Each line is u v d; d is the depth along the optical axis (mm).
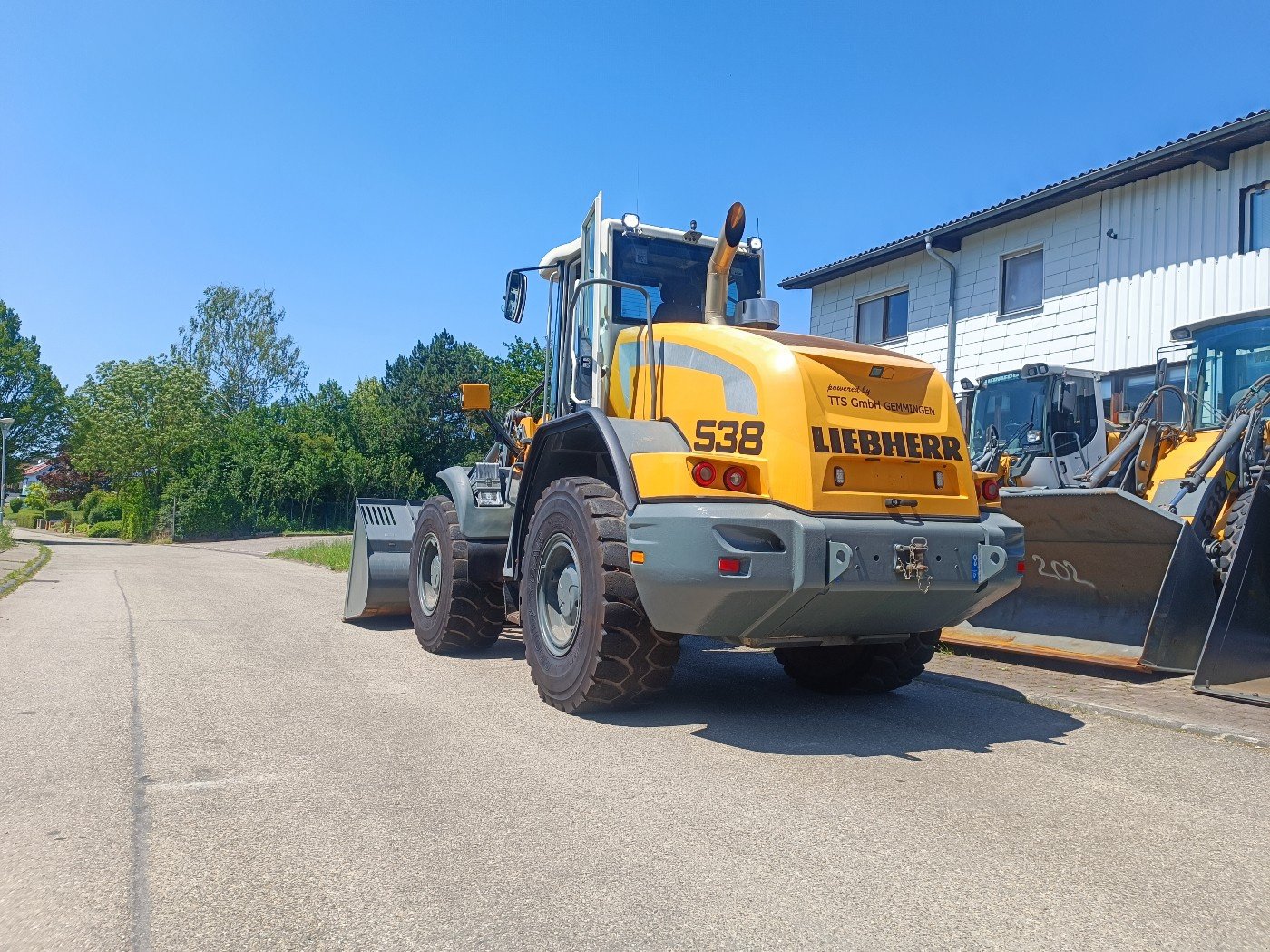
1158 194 14148
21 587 14414
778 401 4887
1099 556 7223
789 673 6691
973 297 17016
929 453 5074
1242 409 7688
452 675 6676
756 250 7168
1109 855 3422
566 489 5570
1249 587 6598
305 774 4281
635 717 5488
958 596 5027
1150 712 5648
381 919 2840
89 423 46531
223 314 72812
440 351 54250
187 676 6555
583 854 3357
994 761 4668
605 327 6449
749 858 3340
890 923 2848
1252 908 2998
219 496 42625
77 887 3066
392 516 9352
